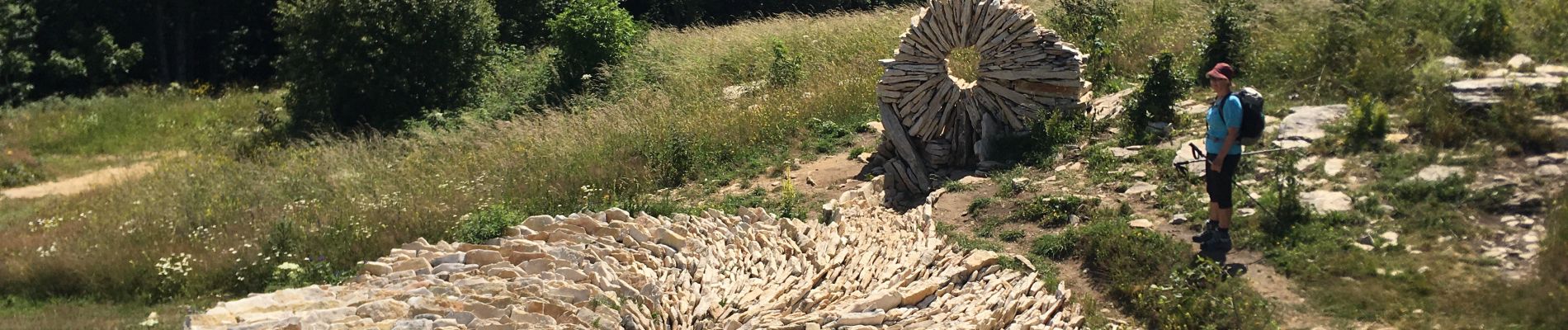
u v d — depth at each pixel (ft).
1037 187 29.78
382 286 25.11
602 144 40.19
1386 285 22.31
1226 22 39.09
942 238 27.61
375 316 22.22
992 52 33.22
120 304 31.63
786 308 23.02
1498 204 24.89
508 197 35.83
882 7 77.56
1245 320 21.50
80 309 31.04
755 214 30.37
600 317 22.06
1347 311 21.74
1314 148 29.12
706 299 23.70
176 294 31.94
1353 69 34.09
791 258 26.16
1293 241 24.41
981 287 24.08
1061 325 22.12
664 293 23.97
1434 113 29.27
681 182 37.14
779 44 54.03
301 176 44.73
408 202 35.42
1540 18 35.12
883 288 23.66
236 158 58.03
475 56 64.03
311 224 34.76
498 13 77.66
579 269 25.17
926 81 33.47
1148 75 34.73
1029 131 33.12
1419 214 24.86
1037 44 33.17
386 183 41.04
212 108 72.79
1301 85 35.32
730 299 23.57
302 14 61.82
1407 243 23.86
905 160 33.58
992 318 21.43
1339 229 24.71
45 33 87.35
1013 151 32.81
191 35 97.45
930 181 32.94
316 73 61.52
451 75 62.80
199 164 51.70
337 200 38.47
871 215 29.73
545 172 37.76
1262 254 24.22
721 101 48.60
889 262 25.45
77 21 88.79
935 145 33.60
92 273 33.14
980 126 33.45
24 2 86.28
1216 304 21.71
